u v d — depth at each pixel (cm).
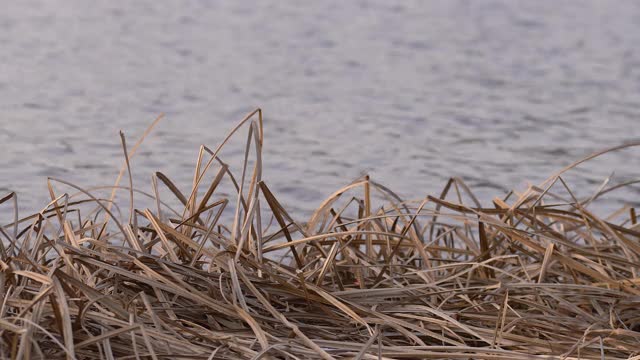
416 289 757
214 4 6681
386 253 873
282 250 1134
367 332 720
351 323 725
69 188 1730
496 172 2072
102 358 627
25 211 1506
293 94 3356
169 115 2866
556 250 806
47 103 3014
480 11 6481
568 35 5341
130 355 641
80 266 773
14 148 2197
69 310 664
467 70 4062
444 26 5700
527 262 887
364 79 3759
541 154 2305
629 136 2631
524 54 4609
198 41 4981
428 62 4309
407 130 2611
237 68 4059
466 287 770
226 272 748
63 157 2103
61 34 5125
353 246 862
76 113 2838
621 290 778
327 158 2150
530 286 737
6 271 671
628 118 2925
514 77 3888
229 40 5038
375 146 2334
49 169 1961
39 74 3734
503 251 883
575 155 2302
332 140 2406
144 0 6844
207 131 2562
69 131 2497
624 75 3925
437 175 2027
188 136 2456
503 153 2303
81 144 2284
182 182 1831
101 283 716
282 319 667
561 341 708
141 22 5750
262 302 692
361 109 3009
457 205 844
